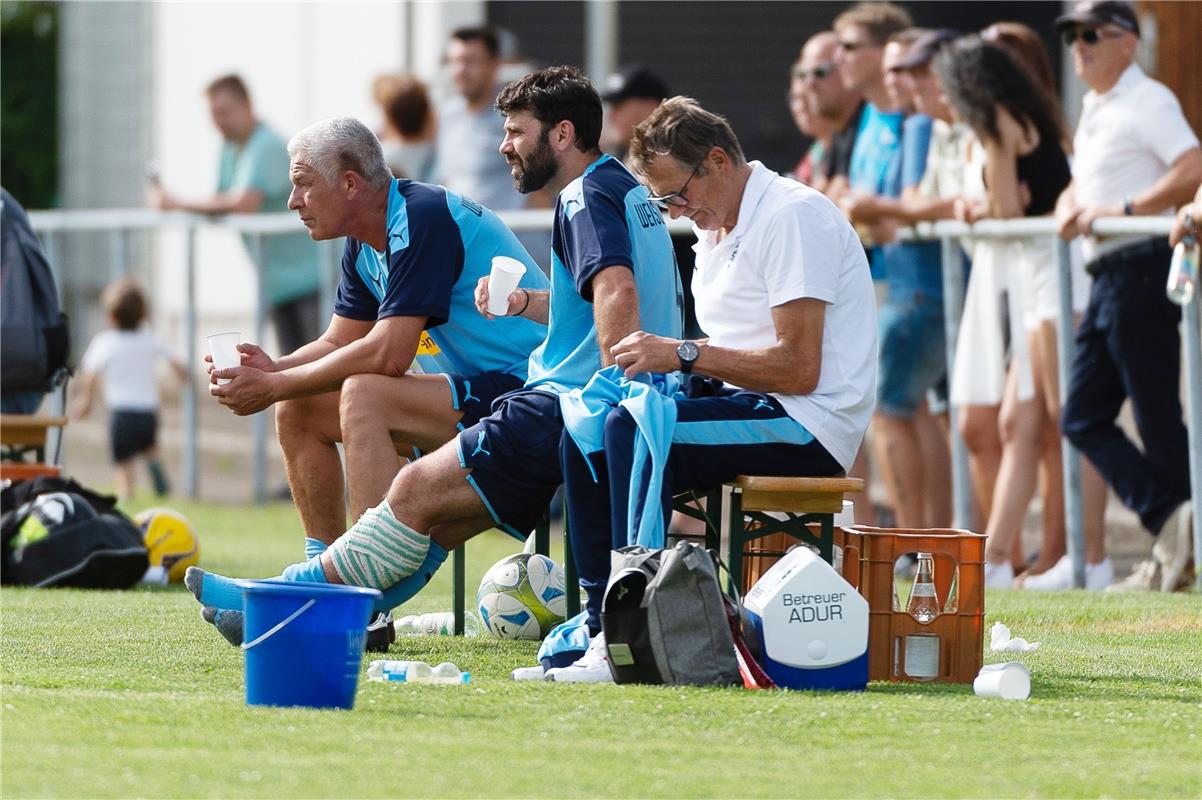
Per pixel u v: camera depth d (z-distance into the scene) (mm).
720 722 14328
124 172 63812
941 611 17250
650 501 16531
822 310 17141
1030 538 31891
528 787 11977
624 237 17734
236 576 26422
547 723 14141
